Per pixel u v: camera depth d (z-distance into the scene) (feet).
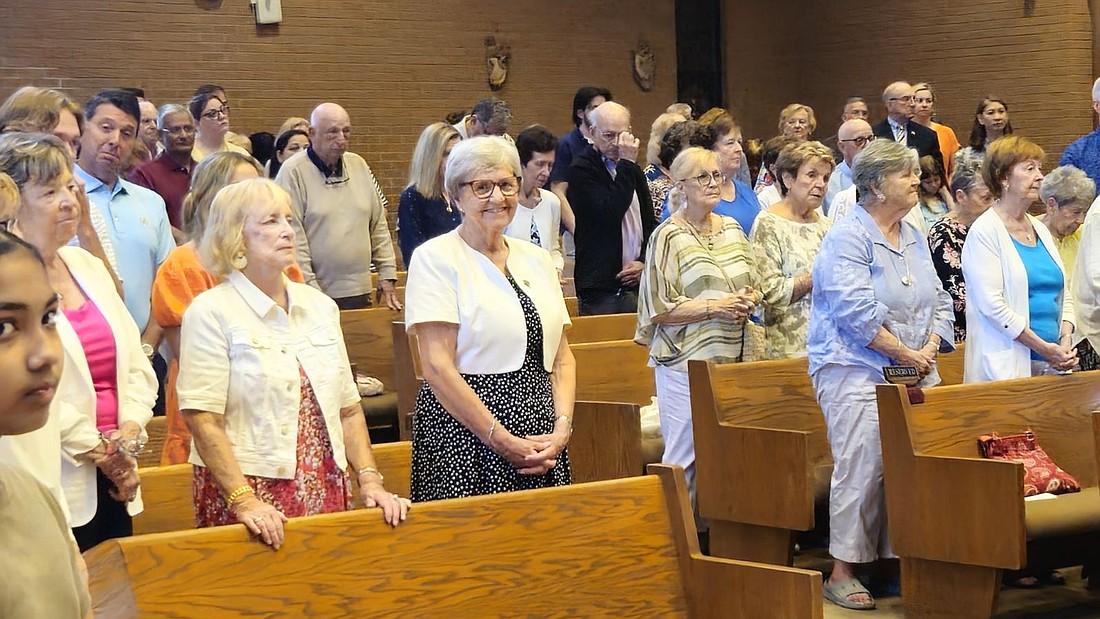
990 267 16.46
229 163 12.89
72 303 10.40
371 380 20.49
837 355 15.40
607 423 16.44
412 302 11.28
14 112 14.17
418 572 9.82
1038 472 15.56
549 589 10.32
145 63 33.42
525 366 11.40
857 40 43.19
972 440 15.64
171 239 16.56
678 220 16.58
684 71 43.88
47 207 10.13
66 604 4.89
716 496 16.28
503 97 39.91
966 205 19.70
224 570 9.07
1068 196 18.71
